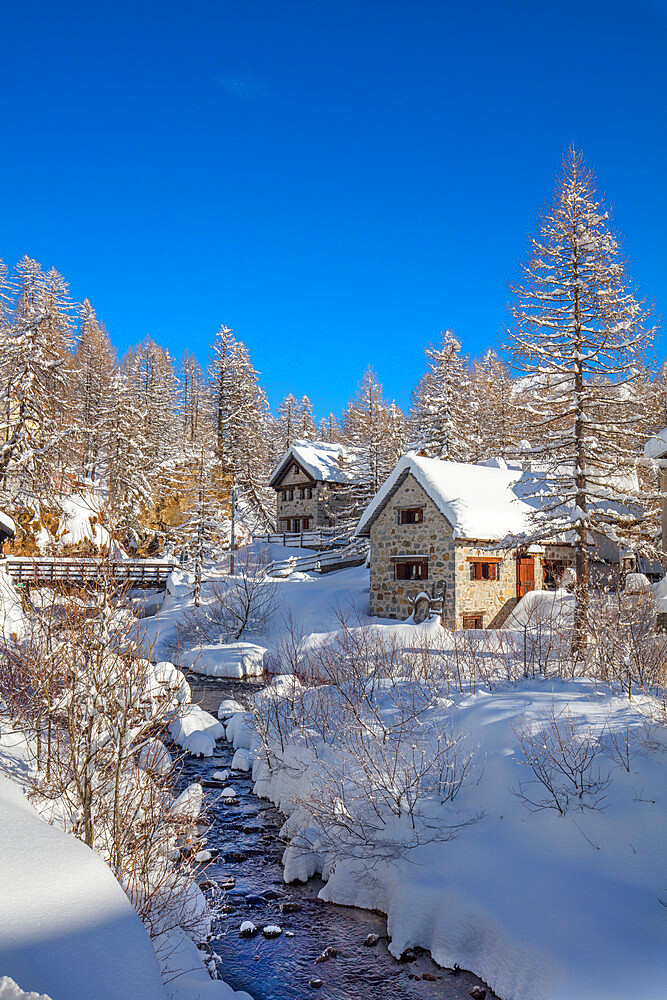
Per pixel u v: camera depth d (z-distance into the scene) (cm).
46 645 773
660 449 1966
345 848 942
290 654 2153
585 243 1977
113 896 464
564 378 2008
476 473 3039
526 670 1444
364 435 5594
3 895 435
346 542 4781
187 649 2623
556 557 3025
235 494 5494
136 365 9012
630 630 1317
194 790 1049
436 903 792
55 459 4075
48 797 728
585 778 881
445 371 4444
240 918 866
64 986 365
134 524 4522
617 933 671
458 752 1045
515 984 673
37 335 4100
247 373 7206
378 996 709
